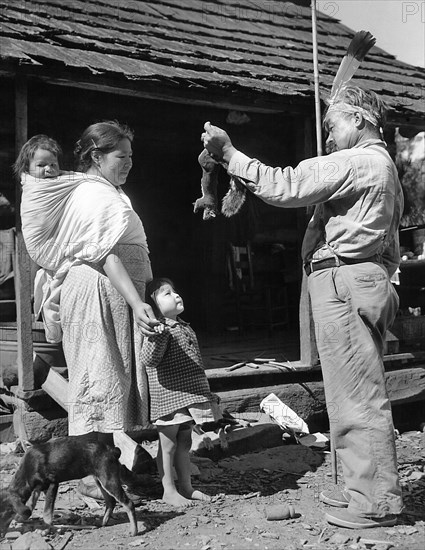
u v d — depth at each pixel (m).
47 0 6.80
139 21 7.26
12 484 3.70
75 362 4.00
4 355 5.72
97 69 5.15
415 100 7.47
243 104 6.06
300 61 7.71
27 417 5.18
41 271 4.56
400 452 5.77
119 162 4.25
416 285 7.53
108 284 4.02
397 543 3.70
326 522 4.00
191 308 9.33
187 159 8.95
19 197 5.16
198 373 4.21
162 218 9.27
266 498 4.43
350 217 3.87
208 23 8.21
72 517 4.01
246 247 9.17
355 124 4.08
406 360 7.00
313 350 6.33
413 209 10.75
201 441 5.18
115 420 3.94
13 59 4.77
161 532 3.82
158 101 7.10
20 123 5.16
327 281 3.94
